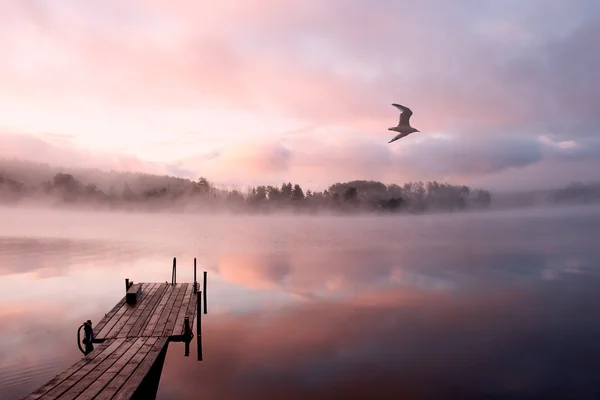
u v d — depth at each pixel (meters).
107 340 14.63
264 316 23.48
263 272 38.09
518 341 19.27
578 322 22.19
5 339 18.30
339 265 42.38
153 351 13.36
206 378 15.20
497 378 15.23
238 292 29.64
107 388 10.28
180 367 16.34
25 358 16.00
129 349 13.55
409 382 14.73
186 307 19.56
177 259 46.22
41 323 20.86
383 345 18.70
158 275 35.78
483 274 36.91
